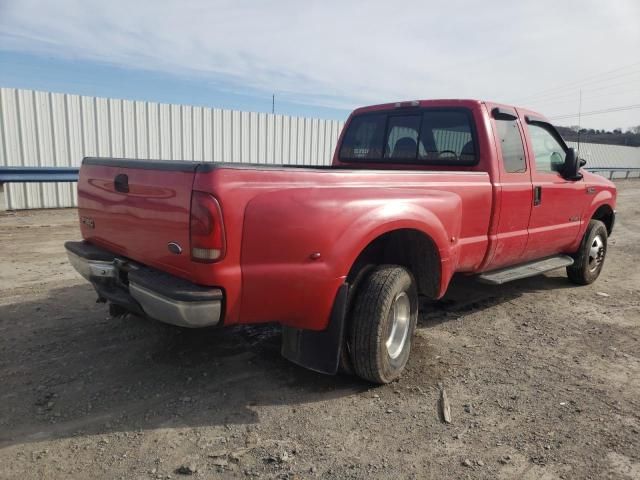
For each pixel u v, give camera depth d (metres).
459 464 2.77
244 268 2.89
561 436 3.06
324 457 2.80
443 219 3.86
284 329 3.48
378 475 2.66
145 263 3.27
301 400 3.41
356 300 3.46
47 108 10.91
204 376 3.69
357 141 5.66
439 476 2.67
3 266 6.41
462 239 4.32
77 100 11.27
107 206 3.56
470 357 4.19
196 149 13.15
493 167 4.56
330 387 3.59
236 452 2.81
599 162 33.25
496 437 3.04
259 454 2.81
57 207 11.28
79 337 4.29
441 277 3.93
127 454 2.77
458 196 4.10
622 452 2.91
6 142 10.52
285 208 2.96
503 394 3.57
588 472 2.72
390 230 3.44
